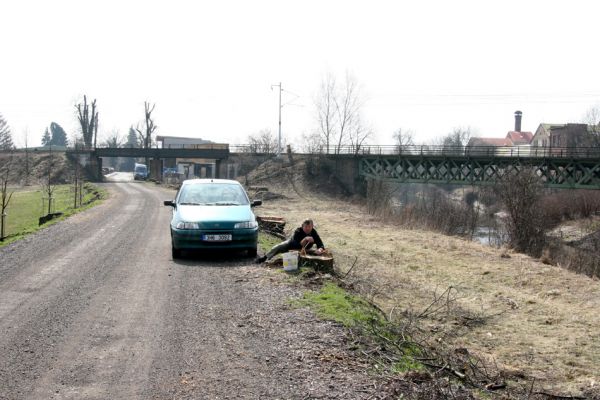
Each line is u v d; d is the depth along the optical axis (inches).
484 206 1705.2
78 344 226.7
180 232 420.8
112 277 366.6
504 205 956.0
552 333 354.0
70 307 286.8
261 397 176.6
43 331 243.9
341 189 2297.0
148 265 412.5
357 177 2322.8
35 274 376.5
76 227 673.0
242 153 2711.6
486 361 286.5
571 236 1291.8
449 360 252.7
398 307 392.5
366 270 535.8
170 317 269.9
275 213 1224.2
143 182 2682.1
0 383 184.2
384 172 2156.7
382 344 241.8
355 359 216.7
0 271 387.9
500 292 474.6
